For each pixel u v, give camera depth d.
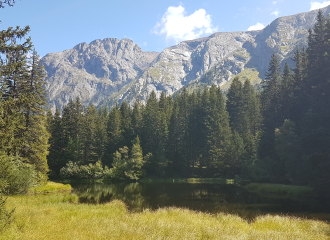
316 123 41.56
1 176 13.41
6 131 13.32
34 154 32.91
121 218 17.30
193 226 14.81
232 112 91.31
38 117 32.00
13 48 13.70
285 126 49.53
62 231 12.23
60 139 70.31
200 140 81.00
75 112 78.50
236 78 98.19
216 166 73.00
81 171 66.81
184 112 91.25
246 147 70.19
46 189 38.00
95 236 11.47
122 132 86.38
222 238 12.23
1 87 13.74
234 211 25.73
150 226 14.03
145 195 38.59
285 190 41.09
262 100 83.38
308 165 40.06
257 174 57.59
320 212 25.44
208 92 102.12
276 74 74.81
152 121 83.69
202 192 43.19
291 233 14.07
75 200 29.88
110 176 69.75
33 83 31.94
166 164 80.25
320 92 42.75
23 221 13.77
